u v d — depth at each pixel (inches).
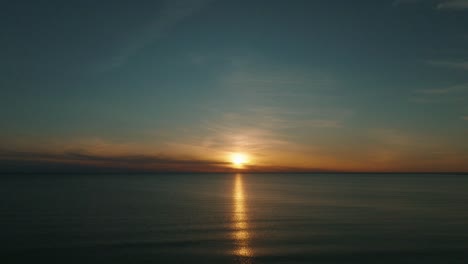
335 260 964.0
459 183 7062.0
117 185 5418.3
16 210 2006.6
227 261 960.3
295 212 1977.1
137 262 948.6
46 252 1042.1
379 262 944.3
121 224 1526.8
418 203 2509.8
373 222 1603.1
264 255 1015.6
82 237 1244.5
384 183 7209.6
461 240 1197.1
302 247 1106.1
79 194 3294.8
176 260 967.6
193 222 1592.0
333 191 4114.2
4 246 1111.0
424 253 1025.5
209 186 5482.3
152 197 3031.5
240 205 2372.0
